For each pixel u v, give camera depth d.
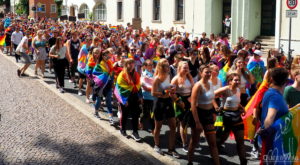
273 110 4.80
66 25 24.95
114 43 14.52
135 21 24.12
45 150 6.91
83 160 6.46
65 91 12.27
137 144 7.38
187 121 6.16
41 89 12.45
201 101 5.89
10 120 8.77
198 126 5.82
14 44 18.17
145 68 7.85
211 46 12.98
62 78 12.20
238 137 6.18
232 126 6.21
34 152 6.80
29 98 11.07
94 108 10.03
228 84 6.23
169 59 9.68
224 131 6.44
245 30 21.23
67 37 15.55
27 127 8.27
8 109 9.75
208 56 9.20
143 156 6.72
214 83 6.93
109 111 8.66
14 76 14.62
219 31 23.72
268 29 21.55
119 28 21.55
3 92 11.73
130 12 30.72
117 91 7.74
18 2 65.50
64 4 42.78
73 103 10.61
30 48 18.66
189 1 24.59
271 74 4.93
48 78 14.52
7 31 20.86
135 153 6.87
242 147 6.18
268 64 7.15
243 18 21.22
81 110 9.85
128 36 15.20
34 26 22.80
